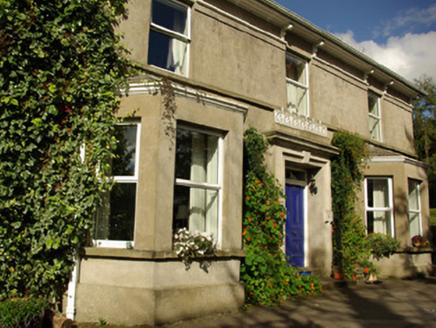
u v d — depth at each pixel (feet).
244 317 20.48
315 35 35.32
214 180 22.95
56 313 18.22
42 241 18.89
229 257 22.04
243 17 30.99
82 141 20.08
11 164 18.94
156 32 26.37
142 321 18.26
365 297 26.43
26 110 19.58
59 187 19.54
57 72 20.62
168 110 20.48
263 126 29.89
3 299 18.60
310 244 32.48
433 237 51.16
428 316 21.70
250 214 25.64
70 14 21.15
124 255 18.94
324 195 32.32
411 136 48.80
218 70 28.48
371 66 41.32
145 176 19.77
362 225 34.42
